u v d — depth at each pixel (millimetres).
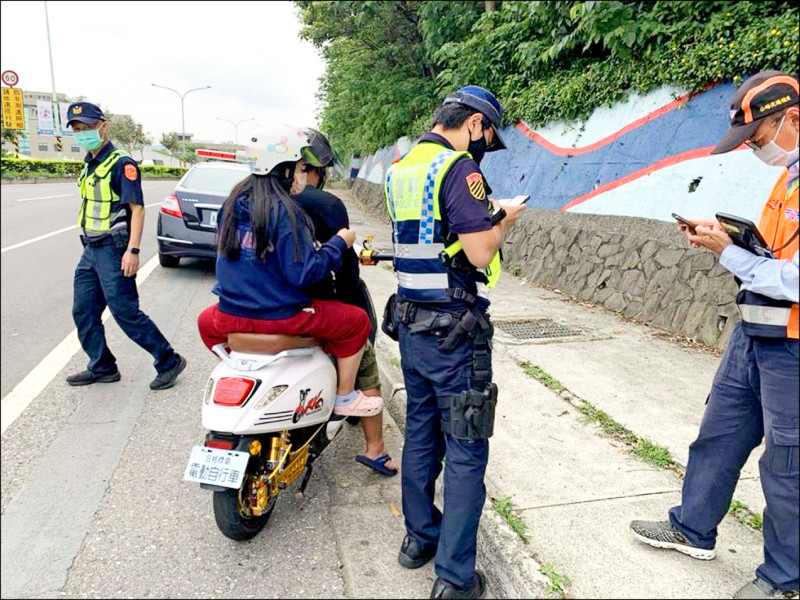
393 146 18781
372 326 3406
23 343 5328
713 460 2381
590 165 7965
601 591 2275
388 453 3670
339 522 2953
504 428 3625
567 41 8117
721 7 6461
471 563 2365
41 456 3451
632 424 3680
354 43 15930
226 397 2562
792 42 5227
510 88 10125
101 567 2557
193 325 6035
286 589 2463
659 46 6836
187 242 7785
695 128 6359
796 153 2045
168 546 2713
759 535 2668
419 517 2592
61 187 25594
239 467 2482
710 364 4832
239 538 2691
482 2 12555
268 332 2656
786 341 2064
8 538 2723
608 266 6918
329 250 2639
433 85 13773
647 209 6793
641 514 2773
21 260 8766
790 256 2084
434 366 2357
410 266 2357
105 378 4512
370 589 2479
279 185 2600
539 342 5332
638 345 5305
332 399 2977
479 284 2406
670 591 2287
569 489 2969
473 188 2197
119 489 3145
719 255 2248
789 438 2070
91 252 4148
